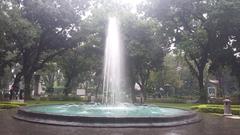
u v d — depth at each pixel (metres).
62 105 22.55
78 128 12.23
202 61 39.31
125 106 22.67
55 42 40.81
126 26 39.72
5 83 60.84
